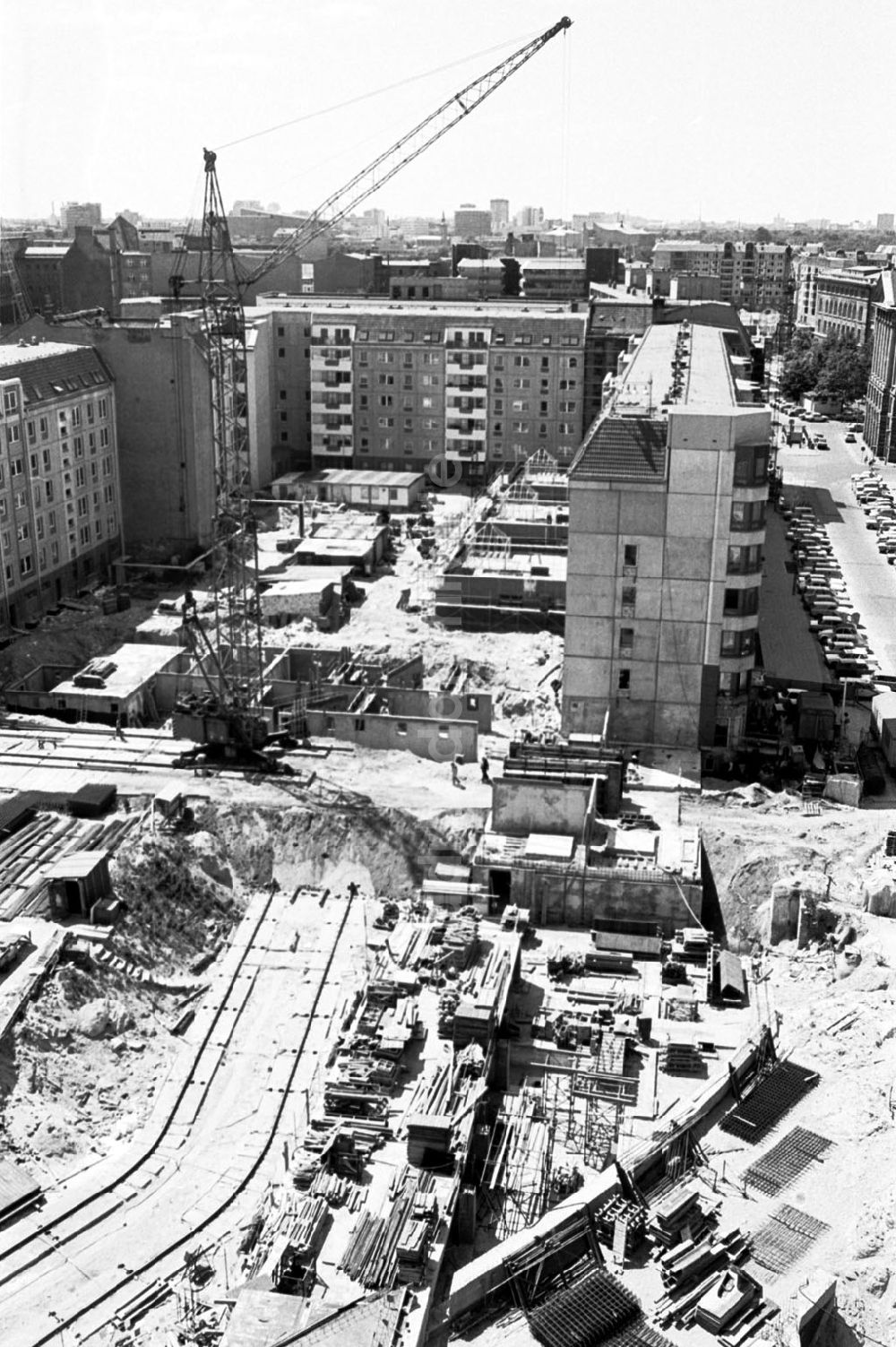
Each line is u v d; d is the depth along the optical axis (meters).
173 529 156.38
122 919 80.38
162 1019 76.12
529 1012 75.88
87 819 90.62
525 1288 55.66
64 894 79.31
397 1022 72.75
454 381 196.25
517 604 137.62
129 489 156.12
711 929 86.19
